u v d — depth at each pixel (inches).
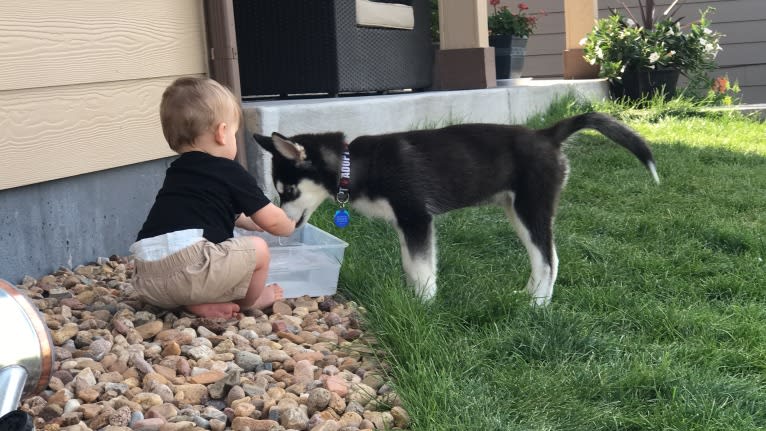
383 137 157.5
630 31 433.7
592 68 454.3
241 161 197.8
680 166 268.4
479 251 182.9
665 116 378.0
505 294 142.4
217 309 130.1
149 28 175.2
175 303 127.6
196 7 192.2
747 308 143.2
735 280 158.1
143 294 127.0
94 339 116.3
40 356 79.0
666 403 108.3
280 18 268.5
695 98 438.6
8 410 72.9
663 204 223.8
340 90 269.7
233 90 196.1
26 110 143.6
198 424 94.6
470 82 335.3
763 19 511.8
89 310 130.0
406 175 150.5
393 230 185.6
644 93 430.6
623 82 435.5
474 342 128.3
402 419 101.0
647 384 112.6
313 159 157.6
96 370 106.3
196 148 133.3
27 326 78.5
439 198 154.2
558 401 106.7
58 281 145.9
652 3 450.0
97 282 147.8
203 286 124.6
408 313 127.5
